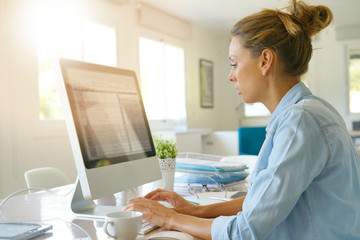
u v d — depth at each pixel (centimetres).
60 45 358
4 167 300
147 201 94
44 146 333
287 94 89
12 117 306
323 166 78
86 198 91
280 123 82
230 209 106
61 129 350
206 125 628
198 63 604
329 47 608
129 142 112
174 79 546
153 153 124
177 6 488
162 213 91
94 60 399
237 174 157
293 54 89
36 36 325
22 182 312
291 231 80
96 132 99
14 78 308
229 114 676
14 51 308
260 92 93
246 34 91
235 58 94
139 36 461
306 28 91
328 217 79
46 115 347
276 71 90
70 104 93
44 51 344
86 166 92
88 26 392
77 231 87
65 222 96
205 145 530
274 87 91
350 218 81
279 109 89
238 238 76
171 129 528
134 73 126
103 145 100
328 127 79
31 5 322
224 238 78
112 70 114
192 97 587
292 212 80
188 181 154
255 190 78
